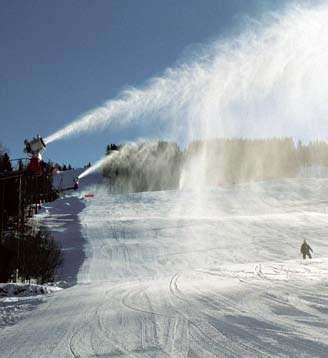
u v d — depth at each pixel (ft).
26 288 60.49
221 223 193.26
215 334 26.13
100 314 36.76
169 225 192.44
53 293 58.80
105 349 24.67
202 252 142.61
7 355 25.30
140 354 22.94
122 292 51.70
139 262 131.64
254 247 148.15
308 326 26.58
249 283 50.14
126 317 34.04
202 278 63.67
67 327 32.30
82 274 118.21
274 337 24.40
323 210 247.91
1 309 45.93
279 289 42.37
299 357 20.35
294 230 175.83
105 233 181.88
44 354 24.67
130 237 172.86
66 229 191.62
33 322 36.42
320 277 51.42
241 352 21.90
